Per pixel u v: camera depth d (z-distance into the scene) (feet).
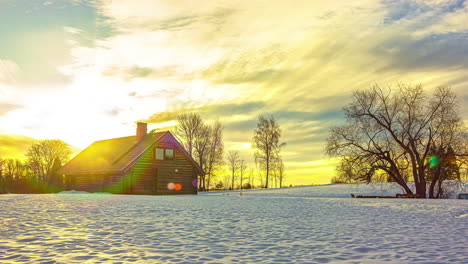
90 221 36.86
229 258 20.17
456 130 115.55
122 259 19.76
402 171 122.21
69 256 20.44
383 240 26.58
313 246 24.00
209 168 192.75
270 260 19.71
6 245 23.71
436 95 118.52
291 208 57.82
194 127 189.37
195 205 61.67
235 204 66.13
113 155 124.36
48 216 41.16
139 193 114.93
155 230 31.04
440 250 22.62
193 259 19.88
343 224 36.63
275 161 210.79
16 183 171.63
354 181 127.13
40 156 221.25
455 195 123.85
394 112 120.57
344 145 124.47
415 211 53.52
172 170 123.34
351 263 19.08
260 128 210.59
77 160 140.87
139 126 130.82
